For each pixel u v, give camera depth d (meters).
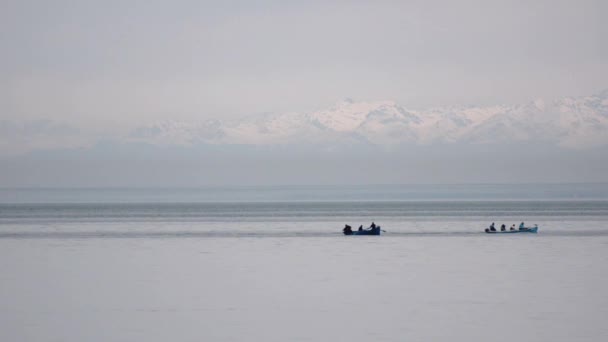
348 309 89.06
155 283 109.25
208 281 110.88
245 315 86.06
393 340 74.81
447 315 85.44
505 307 89.75
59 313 87.88
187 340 75.25
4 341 75.38
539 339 75.25
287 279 112.19
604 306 90.12
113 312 88.25
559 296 96.69
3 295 99.88
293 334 77.19
